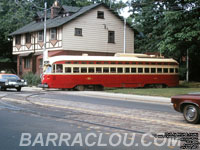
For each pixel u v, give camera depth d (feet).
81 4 196.24
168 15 95.66
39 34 138.82
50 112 43.80
